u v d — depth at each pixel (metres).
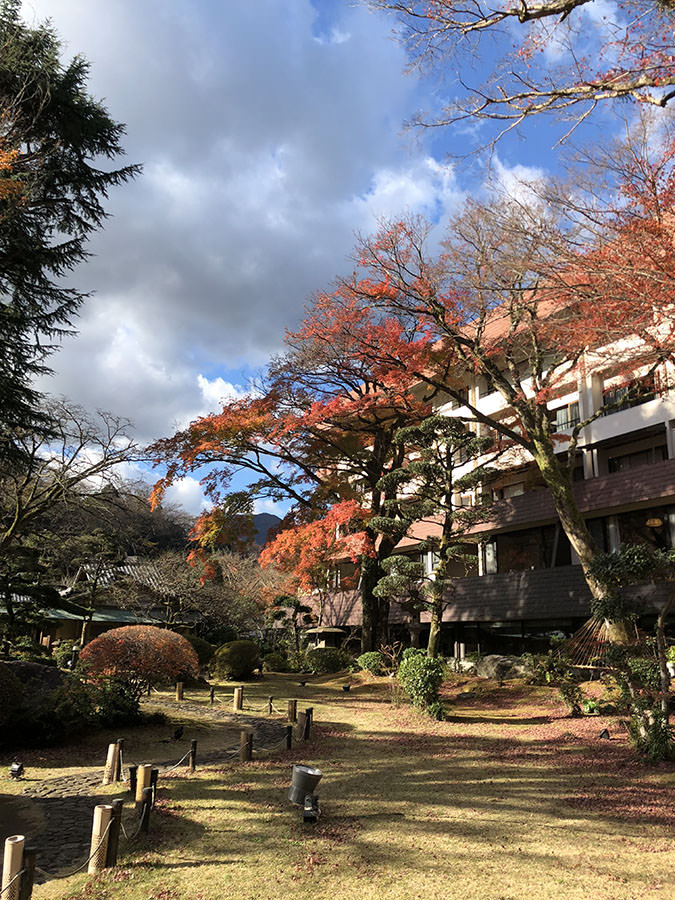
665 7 5.47
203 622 35.03
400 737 12.45
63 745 11.56
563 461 22.66
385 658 22.75
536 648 22.81
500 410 24.17
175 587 31.83
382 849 6.13
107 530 28.20
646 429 19.84
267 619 36.81
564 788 8.31
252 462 24.44
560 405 22.98
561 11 5.53
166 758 10.88
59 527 27.83
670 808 7.25
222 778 9.12
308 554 21.61
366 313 19.45
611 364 11.99
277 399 23.14
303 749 11.31
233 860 5.86
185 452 21.86
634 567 9.59
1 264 14.33
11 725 11.31
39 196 14.97
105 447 20.89
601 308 8.17
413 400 21.83
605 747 10.68
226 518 24.55
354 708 16.67
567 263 7.77
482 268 13.84
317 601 35.25
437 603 17.88
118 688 13.71
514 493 25.56
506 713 14.86
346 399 23.03
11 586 19.28
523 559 23.88
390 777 9.14
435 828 6.75
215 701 18.11
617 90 5.72
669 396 18.83
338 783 8.83
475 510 17.44
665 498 18.38
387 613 24.97
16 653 21.41
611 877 5.38
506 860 5.80
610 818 6.97
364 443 27.09
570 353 16.31
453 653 27.27
